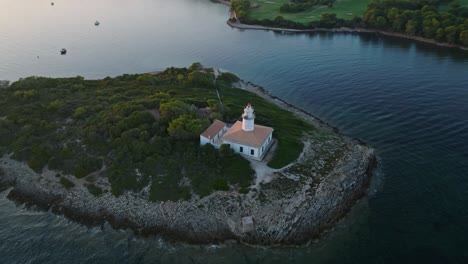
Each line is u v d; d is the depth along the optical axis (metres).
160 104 88.69
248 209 65.12
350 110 102.31
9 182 75.56
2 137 82.81
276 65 140.62
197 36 180.25
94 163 74.06
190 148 75.62
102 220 66.38
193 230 62.94
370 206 67.81
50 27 190.50
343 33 182.38
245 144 74.62
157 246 61.47
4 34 178.25
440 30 153.50
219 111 90.00
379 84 116.44
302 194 68.00
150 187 69.88
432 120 93.31
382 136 88.81
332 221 64.50
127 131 78.19
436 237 60.34
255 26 197.62
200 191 68.25
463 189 69.75
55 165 75.31
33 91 99.81
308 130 90.81
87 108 90.81
